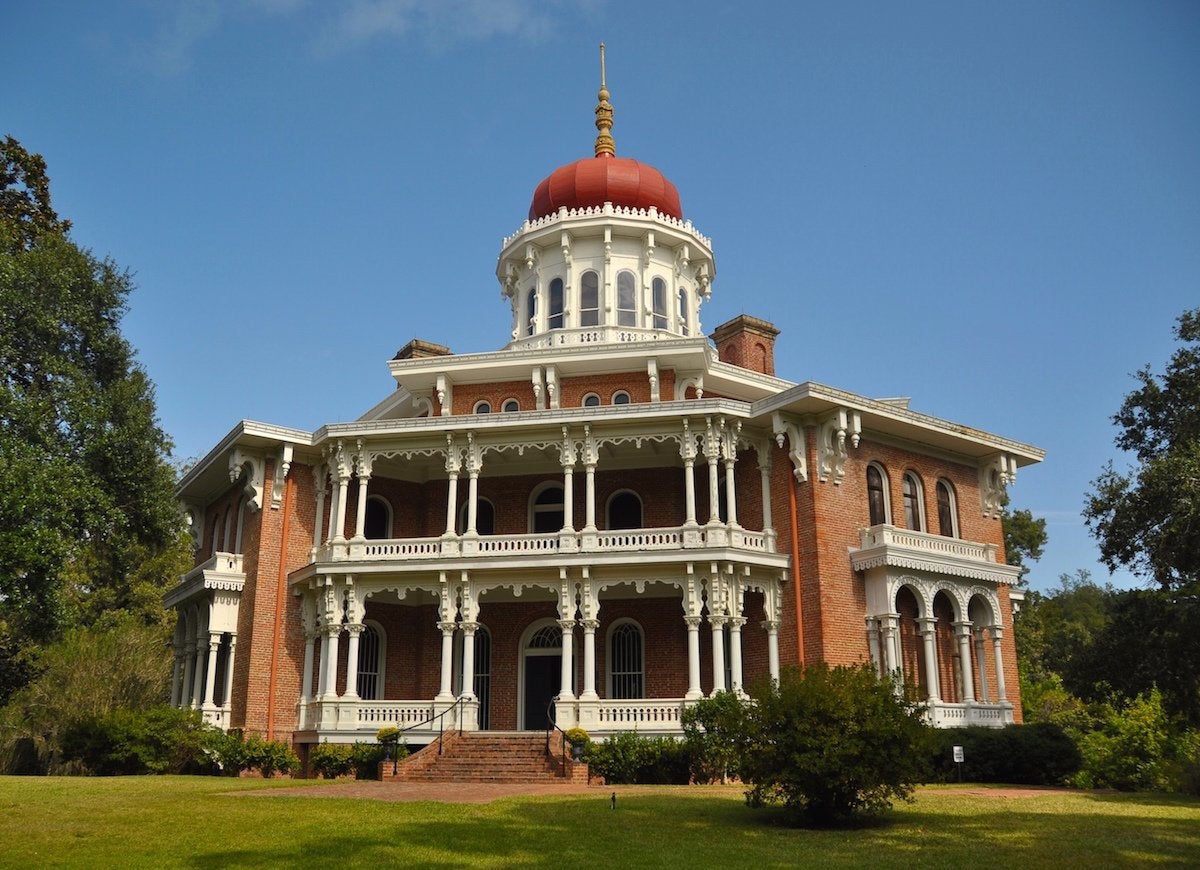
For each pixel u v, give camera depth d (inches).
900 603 1253.1
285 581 1285.7
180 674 1481.3
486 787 876.0
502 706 1259.8
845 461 1236.5
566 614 1159.6
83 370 1114.7
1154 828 634.2
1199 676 1251.8
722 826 636.1
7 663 1401.3
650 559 1147.3
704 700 1032.8
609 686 1245.7
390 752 1026.1
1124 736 1606.8
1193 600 1200.8
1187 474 1135.0
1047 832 615.2
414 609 1341.0
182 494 1529.3
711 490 1192.8
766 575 1189.1
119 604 2006.6
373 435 1261.1
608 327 1487.5
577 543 1190.9
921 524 1318.9
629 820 652.1
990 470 1407.5
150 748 1149.1
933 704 1167.6
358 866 487.2
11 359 1054.4
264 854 513.7
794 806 660.7
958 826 641.6
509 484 1353.3
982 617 1301.7
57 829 586.6
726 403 1198.3
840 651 1154.7
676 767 1006.4
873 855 531.5
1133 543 1229.7
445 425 1237.7
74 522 996.6
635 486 1320.1
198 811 658.8
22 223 1219.9
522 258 1609.3
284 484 1314.0
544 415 1219.9
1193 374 1298.0
